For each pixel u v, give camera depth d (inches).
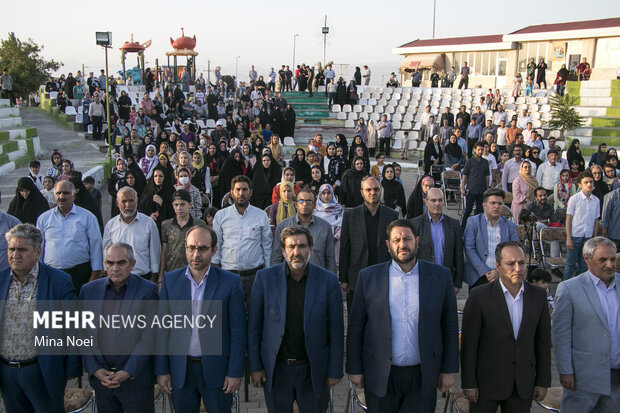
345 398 194.1
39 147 683.4
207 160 453.4
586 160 697.6
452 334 146.6
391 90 1047.6
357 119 989.8
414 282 146.7
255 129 802.8
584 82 908.6
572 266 297.0
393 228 143.8
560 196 370.0
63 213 205.0
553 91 938.7
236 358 146.7
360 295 149.9
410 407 146.9
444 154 563.2
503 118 798.5
